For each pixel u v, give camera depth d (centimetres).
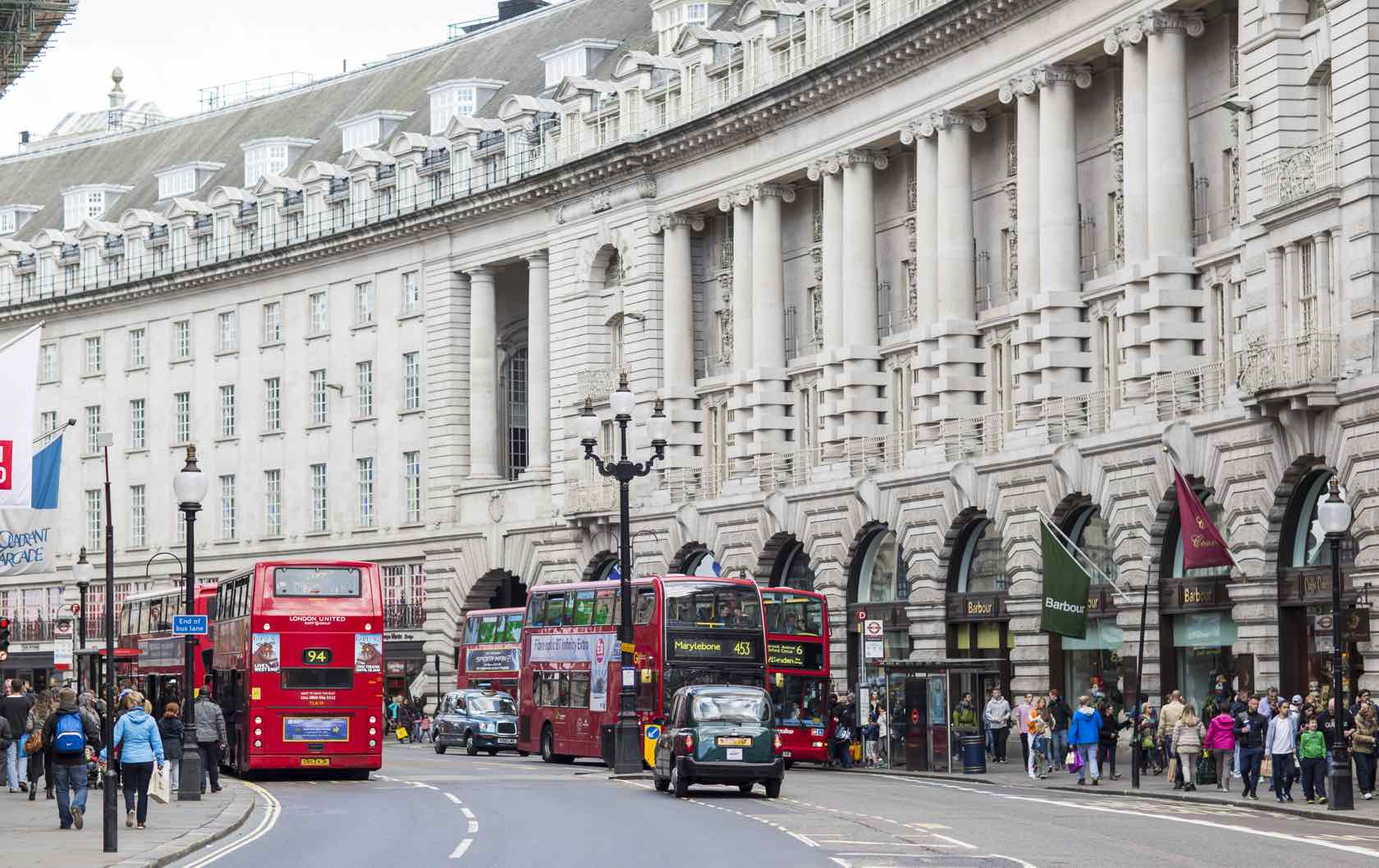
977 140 6331
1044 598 5131
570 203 8150
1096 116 5816
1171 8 5262
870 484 6444
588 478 8038
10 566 3956
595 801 4041
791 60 6925
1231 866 2608
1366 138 4347
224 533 10038
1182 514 4722
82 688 7206
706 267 7706
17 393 3219
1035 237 5816
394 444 9162
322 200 9544
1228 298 5156
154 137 11756
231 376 10031
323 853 2959
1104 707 4831
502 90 9256
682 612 5169
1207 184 5344
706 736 4084
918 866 2614
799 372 7044
